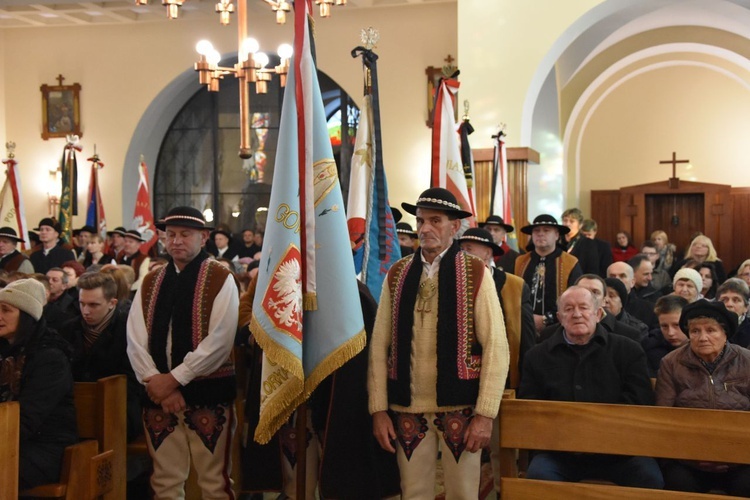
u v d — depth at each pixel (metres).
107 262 11.12
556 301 6.16
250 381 4.31
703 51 14.43
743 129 15.74
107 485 4.22
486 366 3.62
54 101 16.02
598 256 8.89
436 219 3.80
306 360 3.77
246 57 8.73
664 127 16.17
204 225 4.30
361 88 15.00
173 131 16.78
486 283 3.72
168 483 4.21
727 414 3.39
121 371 4.71
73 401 4.17
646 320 6.45
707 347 4.03
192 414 4.18
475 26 10.20
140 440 4.75
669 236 16.25
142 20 15.48
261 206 16.52
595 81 14.47
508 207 9.22
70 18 15.34
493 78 10.12
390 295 3.84
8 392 3.98
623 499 3.44
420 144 14.70
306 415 4.14
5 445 3.57
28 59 16.14
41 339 4.07
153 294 4.27
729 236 15.72
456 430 3.67
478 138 10.14
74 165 13.62
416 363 3.74
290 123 3.79
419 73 14.73
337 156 15.80
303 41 3.84
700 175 16.02
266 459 4.21
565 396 4.23
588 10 9.90
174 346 4.17
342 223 3.83
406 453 3.76
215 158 16.61
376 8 14.91
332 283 3.76
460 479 3.69
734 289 5.62
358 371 4.00
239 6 8.78
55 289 6.80
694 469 3.99
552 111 14.38
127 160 15.89
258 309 3.65
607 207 16.38
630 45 14.15
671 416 3.45
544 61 10.04
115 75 15.89
